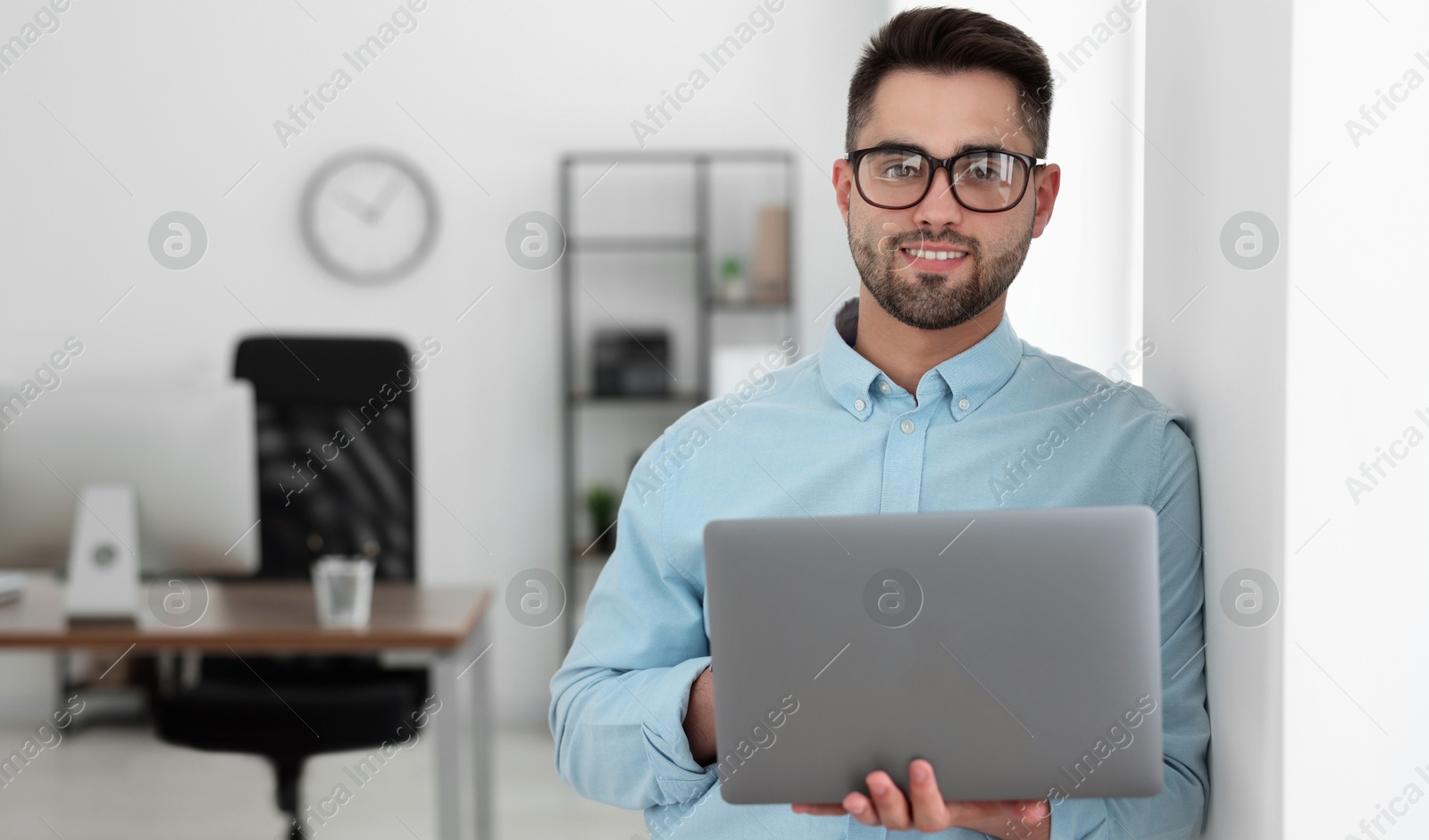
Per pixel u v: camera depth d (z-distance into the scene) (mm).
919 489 1033
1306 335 866
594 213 3771
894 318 1039
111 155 3598
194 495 2154
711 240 3787
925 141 996
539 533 3783
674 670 1032
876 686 861
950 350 1052
